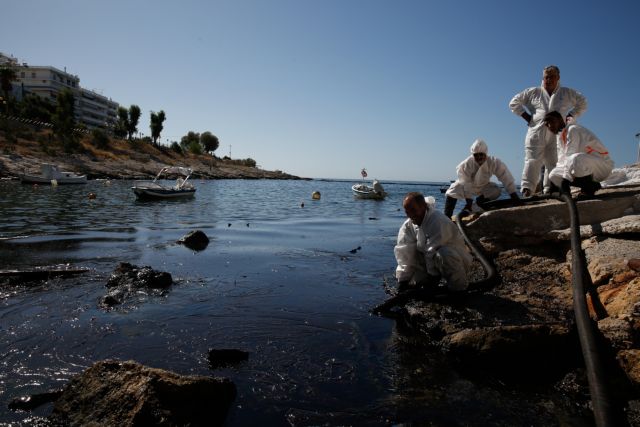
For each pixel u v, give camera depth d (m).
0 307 5.66
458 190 8.29
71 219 16.02
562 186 6.83
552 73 7.66
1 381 3.80
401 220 18.61
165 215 18.72
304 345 4.71
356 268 8.42
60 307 5.69
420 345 4.79
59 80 110.81
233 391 3.64
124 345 4.57
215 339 4.79
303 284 7.15
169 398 3.23
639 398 3.52
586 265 5.39
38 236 11.55
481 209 8.15
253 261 8.89
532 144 8.02
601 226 6.08
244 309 5.81
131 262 8.46
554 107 7.65
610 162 6.67
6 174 45.25
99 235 12.03
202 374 3.99
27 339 4.67
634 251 5.24
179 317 5.44
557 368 4.11
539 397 3.75
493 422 3.36
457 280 5.61
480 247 6.91
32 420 3.26
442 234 5.58
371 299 6.40
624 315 4.08
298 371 4.12
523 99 8.22
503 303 5.50
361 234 13.50
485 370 4.22
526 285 6.17
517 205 7.82
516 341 4.21
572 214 6.02
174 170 31.94
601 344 3.96
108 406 3.23
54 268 7.74
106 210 20.11
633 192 6.75
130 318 5.36
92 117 122.31
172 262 8.60
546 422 3.38
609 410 3.08
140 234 12.45
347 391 3.79
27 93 98.56
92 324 5.12
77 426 3.17
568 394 3.79
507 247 7.28
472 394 3.78
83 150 64.69
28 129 64.81
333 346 4.71
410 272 6.05
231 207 24.17
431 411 3.51
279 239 12.06
